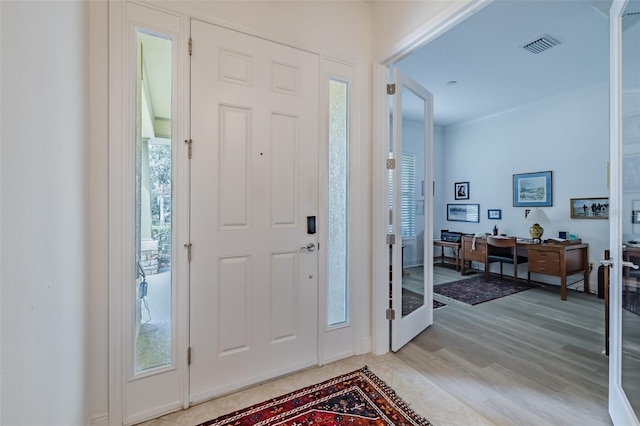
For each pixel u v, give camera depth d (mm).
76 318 1244
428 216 2912
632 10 1489
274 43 2010
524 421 1622
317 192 2178
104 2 1537
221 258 1844
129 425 1604
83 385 1386
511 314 3268
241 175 1899
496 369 2145
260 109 1963
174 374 1721
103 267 1553
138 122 1695
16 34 685
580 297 3881
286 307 2068
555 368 2154
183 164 1732
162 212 1733
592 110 4016
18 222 690
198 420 1639
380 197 2391
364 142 2391
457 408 1726
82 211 1362
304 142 2127
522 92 4246
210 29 1798
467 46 3049
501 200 5109
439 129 6102
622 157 1552
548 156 4480
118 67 1565
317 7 2182
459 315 3240
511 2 2373
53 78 940
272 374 2012
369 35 2422
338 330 2283
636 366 1492
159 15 1659
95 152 1529
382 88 2393
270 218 2002
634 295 1521
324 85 2209
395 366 2191
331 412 1691
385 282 2412
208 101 1796
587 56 3240
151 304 1725
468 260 5305
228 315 1867
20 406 694
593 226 4027
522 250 4691
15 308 673
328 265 2254
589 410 1707
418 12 2016
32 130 773
